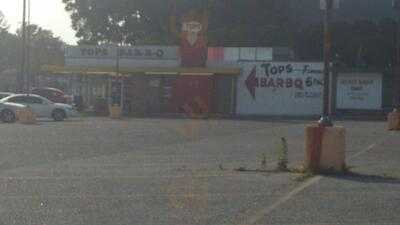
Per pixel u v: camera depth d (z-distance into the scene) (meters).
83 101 69.50
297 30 87.50
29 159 23.34
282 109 66.50
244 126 45.34
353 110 66.62
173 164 21.89
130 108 68.56
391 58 84.94
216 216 12.79
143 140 32.31
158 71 67.06
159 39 86.88
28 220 12.39
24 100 52.03
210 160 23.27
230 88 67.44
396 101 51.78
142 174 19.09
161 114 65.50
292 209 13.51
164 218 12.60
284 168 19.84
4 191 15.84
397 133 39.28
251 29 83.44
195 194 15.38
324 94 19.53
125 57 68.44
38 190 16.02
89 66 68.06
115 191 15.84
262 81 66.75
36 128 41.53
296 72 66.19
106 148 27.94
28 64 73.75
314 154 19.00
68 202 14.31
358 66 79.81
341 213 13.12
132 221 12.33
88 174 19.14
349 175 18.70
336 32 85.69
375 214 13.04
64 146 28.64
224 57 68.19
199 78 67.88
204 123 48.88
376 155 25.50
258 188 16.25
